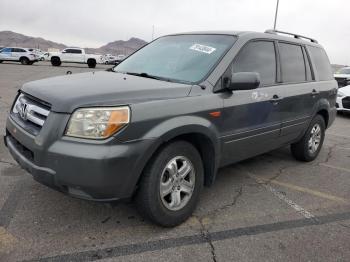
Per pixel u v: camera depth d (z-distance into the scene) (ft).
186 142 11.41
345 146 23.93
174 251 10.30
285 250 10.69
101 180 9.50
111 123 9.61
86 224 11.44
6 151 17.69
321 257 10.44
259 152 15.21
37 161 10.02
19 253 9.80
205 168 12.73
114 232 11.09
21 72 77.05
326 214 13.21
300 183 16.25
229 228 11.76
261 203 13.80
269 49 15.40
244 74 12.03
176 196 11.45
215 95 12.20
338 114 39.88
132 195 10.58
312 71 18.57
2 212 11.85
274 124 15.25
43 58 137.08
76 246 10.27
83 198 9.86
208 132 11.78
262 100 14.24
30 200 12.76
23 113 11.39
